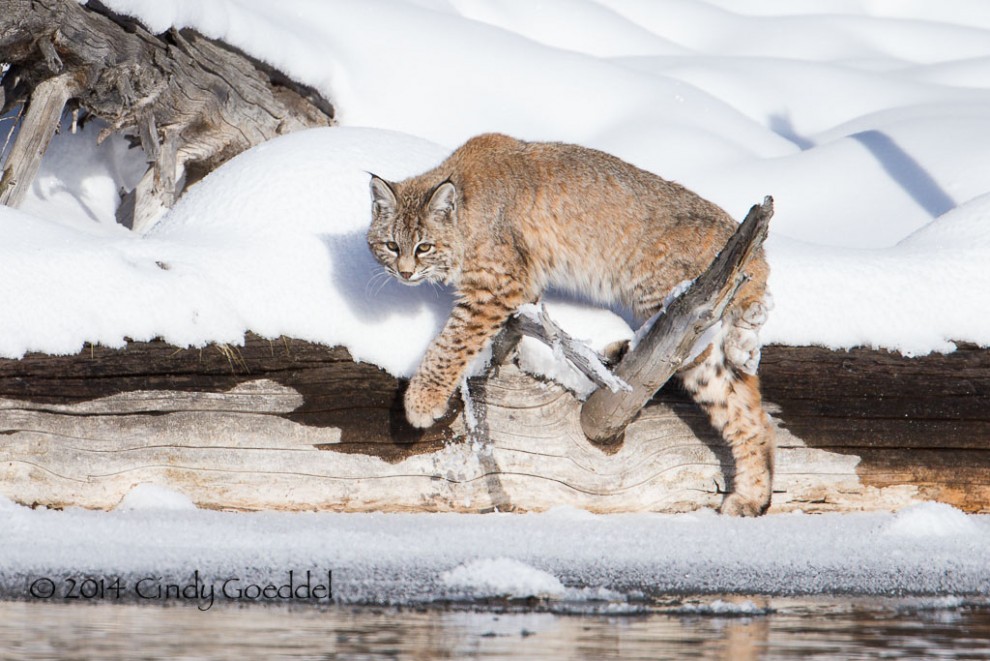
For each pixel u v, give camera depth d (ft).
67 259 44.24
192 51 71.05
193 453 44.47
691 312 40.88
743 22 125.59
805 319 48.57
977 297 49.85
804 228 76.84
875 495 49.06
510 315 45.24
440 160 55.11
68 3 61.26
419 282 45.27
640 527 42.60
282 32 80.79
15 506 41.27
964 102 97.91
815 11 135.13
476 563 33.55
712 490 48.37
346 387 45.21
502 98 89.66
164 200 69.92
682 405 48.06
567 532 40.75
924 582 34.78
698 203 48.19
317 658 24.68
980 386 49.03
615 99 92.02
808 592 33.42
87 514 41.45
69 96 63.93
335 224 48.80
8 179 61.67
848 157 83.76
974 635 28.07
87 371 43.52
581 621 29.19
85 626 27.78
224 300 44.86
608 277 47.73
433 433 45.73
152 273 44.65
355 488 45.34
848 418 48.73
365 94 86.33
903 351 48.93
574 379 46.11
